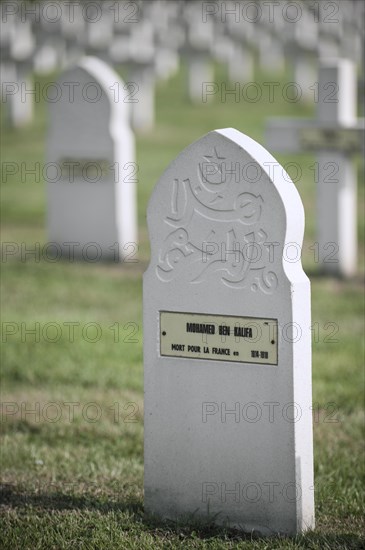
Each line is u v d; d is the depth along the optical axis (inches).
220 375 427.5
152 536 430.9
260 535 425.4
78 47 1812.3
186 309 431.2
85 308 848.9
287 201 408.2
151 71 1753.2
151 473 447.8
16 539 427.2
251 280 415.8
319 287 929.5
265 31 2180.1
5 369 685.9
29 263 1014.4
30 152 1572.3
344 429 580.1
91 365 692.7
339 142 950.4
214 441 432.8
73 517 448.8
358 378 667.4
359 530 439.5
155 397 442.9
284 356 412.8
